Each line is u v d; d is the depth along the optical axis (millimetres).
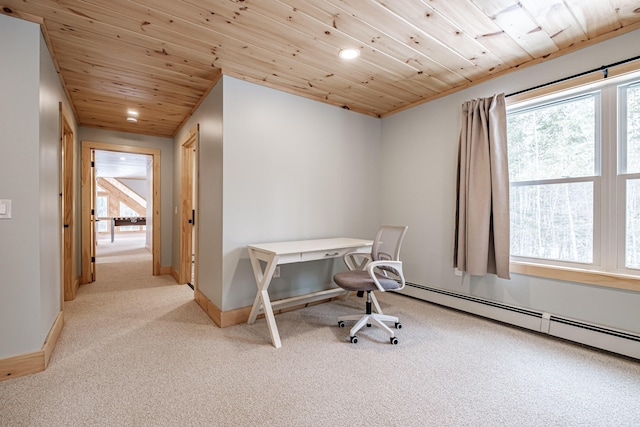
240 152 2652
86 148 4055
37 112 1798
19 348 1746
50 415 1417
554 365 1920
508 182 2527
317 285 3244
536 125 2551
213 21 1881
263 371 1839
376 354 2068
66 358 1966
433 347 2176
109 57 2311
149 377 1755
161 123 3998
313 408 1499
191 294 3529
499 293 2650
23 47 1757
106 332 2398
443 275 3111
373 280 2299
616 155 2098
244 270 2689
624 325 2002
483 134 2633
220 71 2572
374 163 3791
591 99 2244
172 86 2865
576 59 2199
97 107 3359
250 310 2684
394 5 1742
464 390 1657
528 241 2584
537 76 2410
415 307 3074
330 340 2289
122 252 6918
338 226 3428
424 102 3299
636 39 1943
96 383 1684
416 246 3395
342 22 1909
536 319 2402
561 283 2287
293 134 3023
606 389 1667
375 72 2648
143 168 7949
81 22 1865
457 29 1997
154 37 2053
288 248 2428
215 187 2721
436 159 3188
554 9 1790
